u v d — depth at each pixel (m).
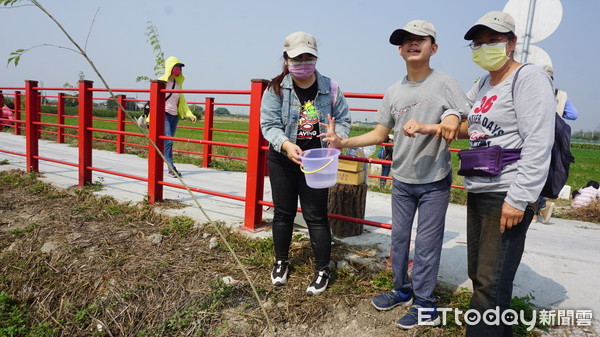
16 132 10.64
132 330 2.60
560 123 1.80
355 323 2.48
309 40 2.39
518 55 4.05
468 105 2.16
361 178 3.62
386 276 2.89
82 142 4.75
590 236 4.37
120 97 8.20
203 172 6.87
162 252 3.29
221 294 2.73
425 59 2.19
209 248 3.33
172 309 2.69
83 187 4.77
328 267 2.79
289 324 2.51
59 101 9.51
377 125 2.53
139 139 12.17
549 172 1.80
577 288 2.86
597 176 19.09
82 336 2.62
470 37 1.98
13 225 3.80
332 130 2.44
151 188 4.24
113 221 3.87
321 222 2.72
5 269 3.19
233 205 4.47
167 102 5.79
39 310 2.84
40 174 5.42
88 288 2.94
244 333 2.46
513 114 1.84
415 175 2.31
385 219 4.41
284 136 2.54
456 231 4.14
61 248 3.34
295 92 2.58
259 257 3.15
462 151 2.04
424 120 2.24
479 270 1.98
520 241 1.90
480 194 1.98
